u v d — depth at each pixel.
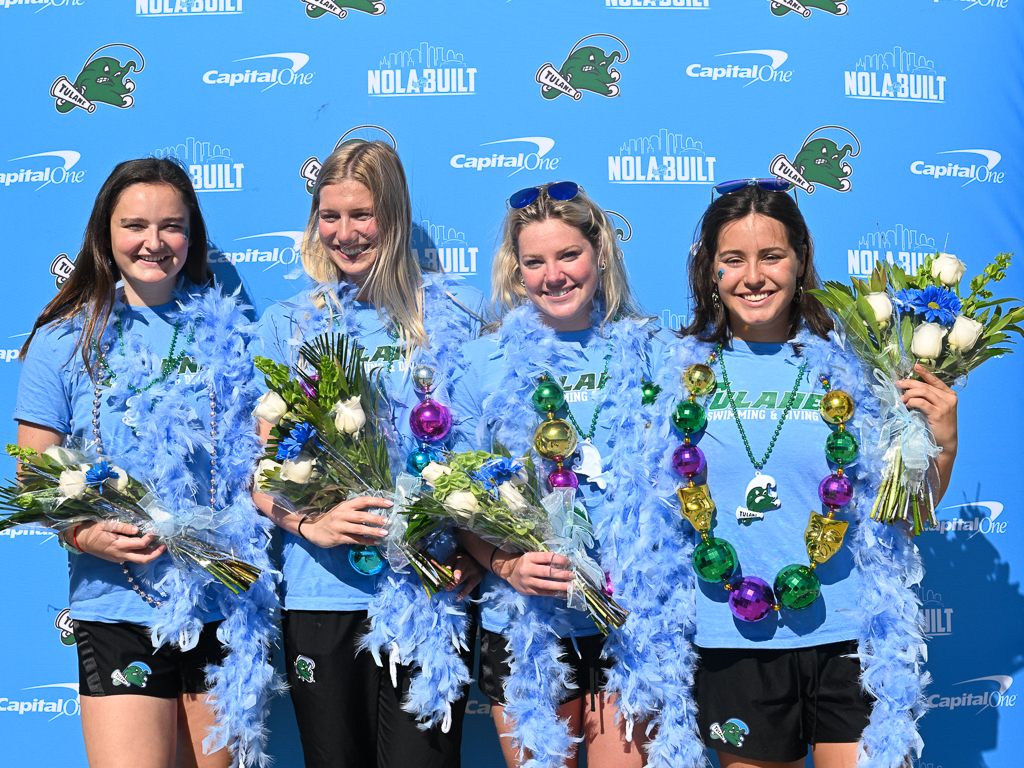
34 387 2.31
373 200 2.36
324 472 2.17
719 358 2.23
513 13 2.84
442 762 2.24
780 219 2.12
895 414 2.11
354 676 2.25
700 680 2.18
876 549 2.17
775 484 2.10
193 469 2.32
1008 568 2.88
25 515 2.15
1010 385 2.91
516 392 2.30
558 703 2.25
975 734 2.84
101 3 2.82
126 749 2.19
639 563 2.19
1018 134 2.94
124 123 2.83
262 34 2.83
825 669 2.10
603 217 2.36
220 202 2.84
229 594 2.33
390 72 2.84
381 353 2.38
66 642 2.79
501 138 2.84
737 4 2.86
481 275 2.86
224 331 2.46
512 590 2.24
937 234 2.91
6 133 2.84
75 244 2.84
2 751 2.79
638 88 2.85
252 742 2.36
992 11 2.93
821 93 2.88
